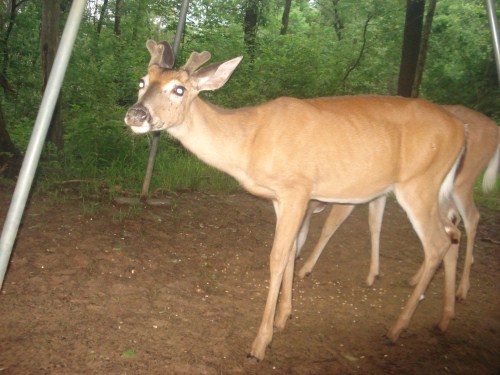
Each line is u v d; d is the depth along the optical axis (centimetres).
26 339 167
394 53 788
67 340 170
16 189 159
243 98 535
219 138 189
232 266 252
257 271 251
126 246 248
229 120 191
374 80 755
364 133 198
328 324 209
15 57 561
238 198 358
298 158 190
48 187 305
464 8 862
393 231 338
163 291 214
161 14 711
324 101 203
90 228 261
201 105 190
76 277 212
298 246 246
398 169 206
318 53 682
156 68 183
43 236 243
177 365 165
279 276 182
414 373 179
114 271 223
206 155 192
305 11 1288
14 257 220
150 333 182
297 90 598
